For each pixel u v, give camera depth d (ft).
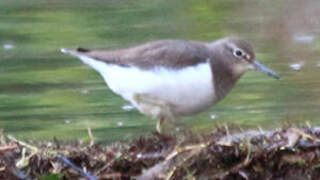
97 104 48.57
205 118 44.60
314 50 57.93
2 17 66.13
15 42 60.49
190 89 37.40
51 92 50.65
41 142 34.01
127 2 69.15
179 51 37.45
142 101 38.40
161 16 66.28
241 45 39.32
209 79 37.58
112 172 32.73
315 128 33.60
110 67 38.45
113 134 42.93
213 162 32.14
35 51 58.49
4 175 32.55
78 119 46.16
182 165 32.07
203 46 38.73
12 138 33.88
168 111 38.29
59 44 60.23
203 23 64.95
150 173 32.27
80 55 39.32
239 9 67.36
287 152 32.27
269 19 64.95
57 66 55.26
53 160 32.76
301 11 65.41
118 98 49.16
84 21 65.31
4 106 48.67
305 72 53.57
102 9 67.77
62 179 32.68
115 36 62.28
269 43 60.13
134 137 38.91
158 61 37.37
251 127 38.06
